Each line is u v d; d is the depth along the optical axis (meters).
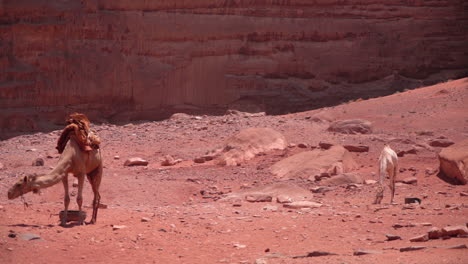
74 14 48.25
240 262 11.37
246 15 55.38
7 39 46.25
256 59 55.78
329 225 15.35
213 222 15.90
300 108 55.94
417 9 61.47
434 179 24.98
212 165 29.59
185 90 52.69
